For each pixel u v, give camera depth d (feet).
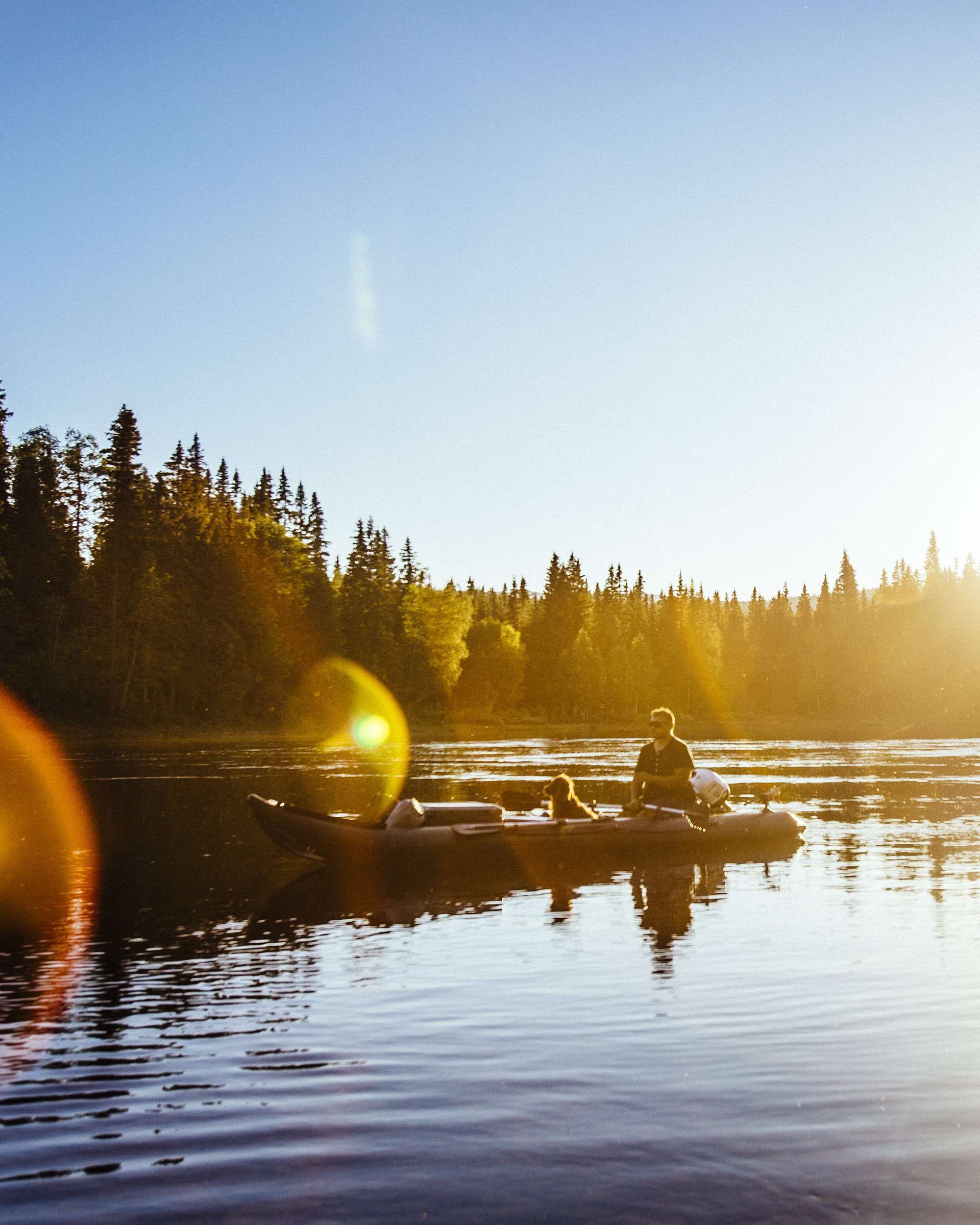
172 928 29.81
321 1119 15.44
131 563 215.10
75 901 34.17
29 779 89.51
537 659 399.44
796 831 47.52
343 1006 21.43
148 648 214.28
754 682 461.37
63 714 204.13
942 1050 18.21
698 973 23.84
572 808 44.65
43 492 229.25
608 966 24.67
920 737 234.58
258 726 240.32
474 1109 15.75
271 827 39.04
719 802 47.78
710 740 213.46
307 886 37.22
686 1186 13.14
